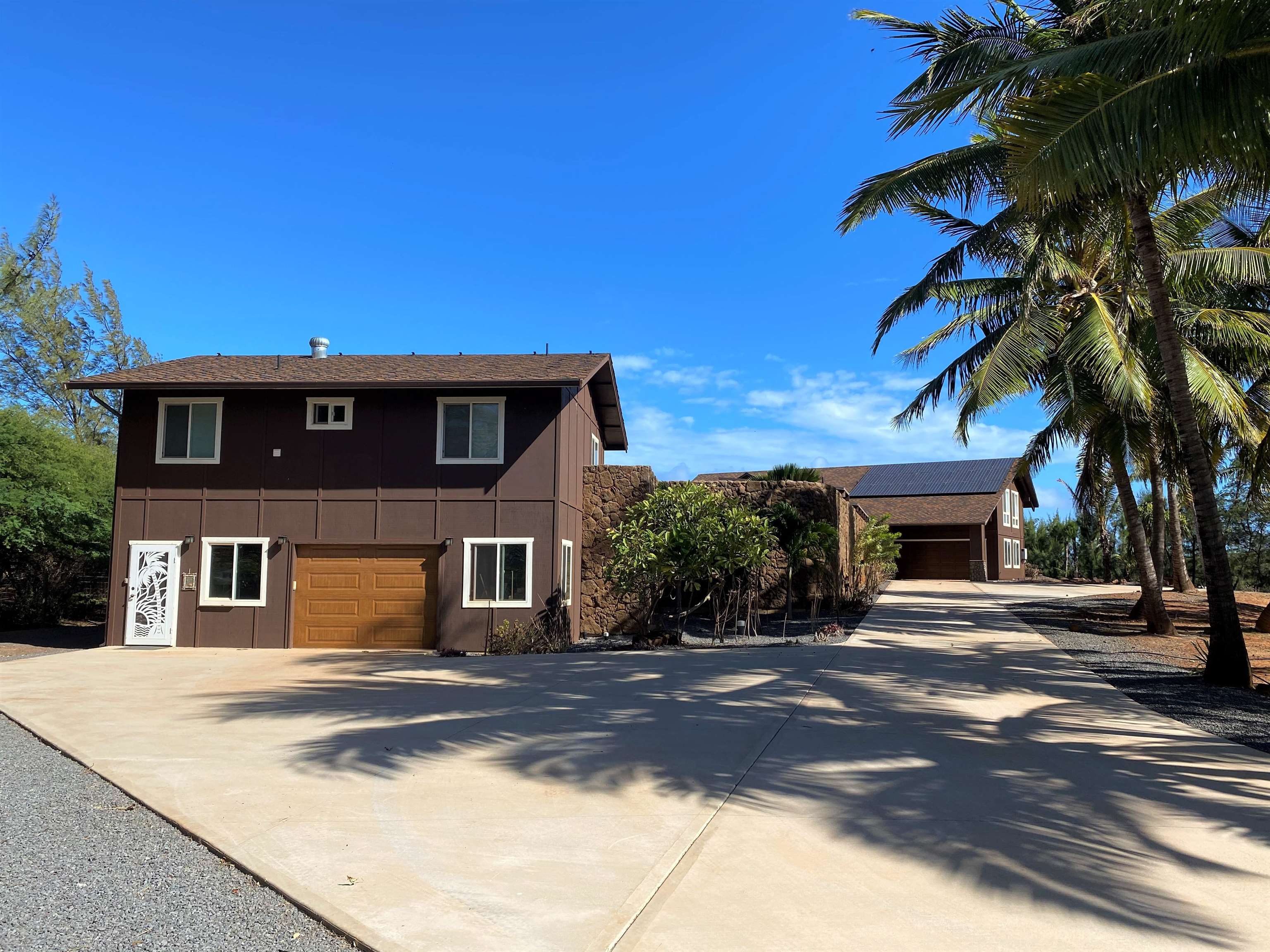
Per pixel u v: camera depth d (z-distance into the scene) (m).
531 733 8.24
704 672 11.98
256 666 14.06
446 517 17.38
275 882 4.61
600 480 19.83
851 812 5.74
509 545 17.25
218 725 8.88
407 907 4.26
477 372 17.91
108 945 3.87
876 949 3.80
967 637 16.02
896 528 38.12
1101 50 9.16
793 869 4.77
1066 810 5.73
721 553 16.28
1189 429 11.11
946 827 5.42
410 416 17.66
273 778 6.73
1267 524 35.41
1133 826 5.42
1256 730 8.13
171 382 17.30
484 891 4.47
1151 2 8.02
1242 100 8.11
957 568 37.16
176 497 17.72
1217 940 3.87
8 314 29.73
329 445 17.67
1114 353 13.89
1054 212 12.38
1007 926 4.02
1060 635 16.38
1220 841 5.14
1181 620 19.72
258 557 17.56
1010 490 41.75
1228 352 16.98
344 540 17.42
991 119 10.87
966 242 16.14
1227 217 16.92
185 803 6.08
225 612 17.42
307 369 18.84
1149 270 11.38
